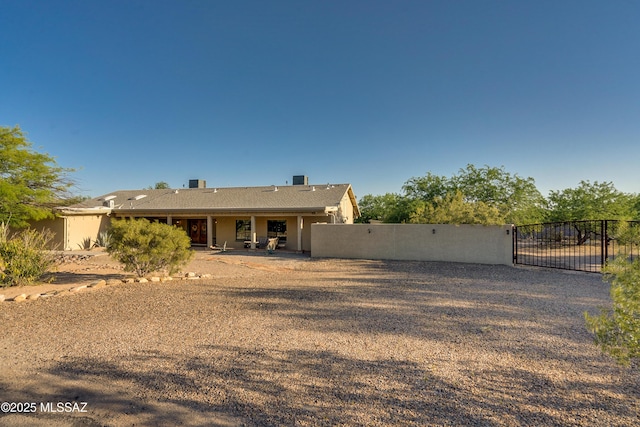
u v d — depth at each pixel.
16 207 18.58
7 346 5.05
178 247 11.04
